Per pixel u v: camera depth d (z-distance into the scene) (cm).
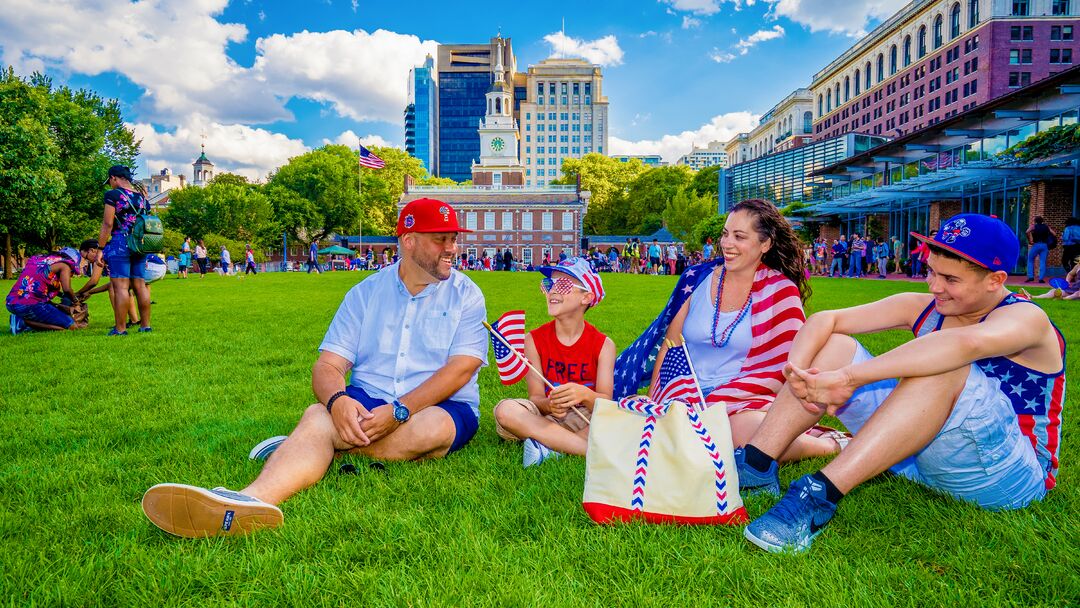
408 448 288
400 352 302
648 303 1170
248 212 6050
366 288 309
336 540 213
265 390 463
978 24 5269
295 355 619
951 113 5622
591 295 312
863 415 243
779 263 303
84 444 328
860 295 1327
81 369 542
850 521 225
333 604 176
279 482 240
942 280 219
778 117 9419
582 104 16788
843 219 3862
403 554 206
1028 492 227
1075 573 185
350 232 6956
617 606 175
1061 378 227
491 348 656
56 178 2867
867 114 7050
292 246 7025
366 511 231
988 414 210
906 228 3206
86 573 189
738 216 295
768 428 244
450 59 18462
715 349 310
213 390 463
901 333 713
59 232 3366
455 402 309
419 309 304
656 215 7469
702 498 222
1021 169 2192
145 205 784
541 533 220
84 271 2288
